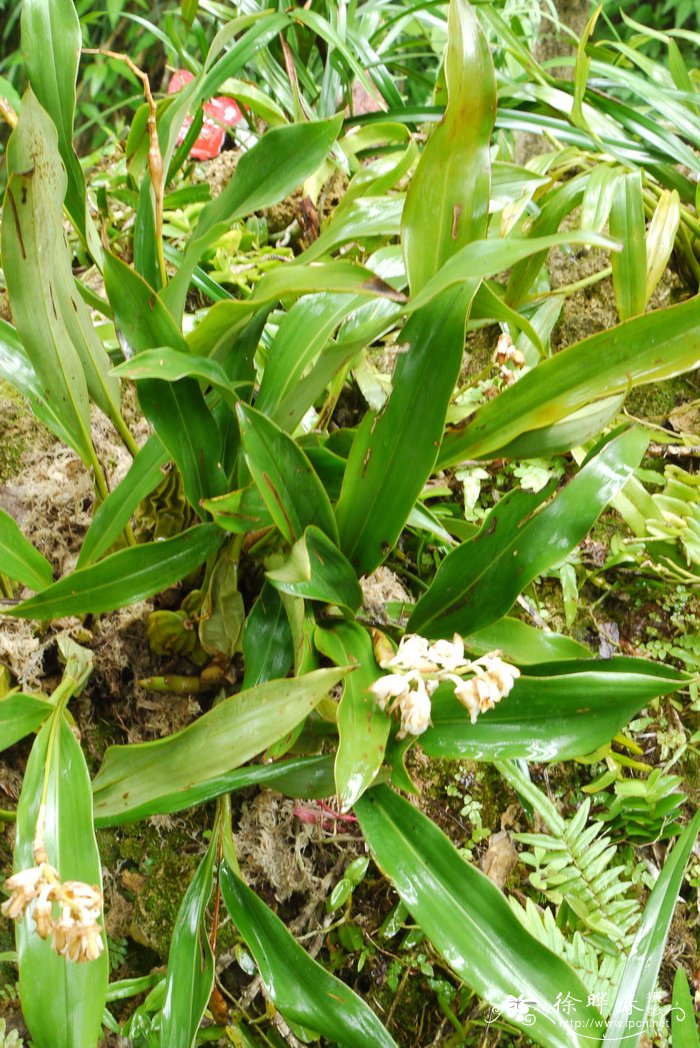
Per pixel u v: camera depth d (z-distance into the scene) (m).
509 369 1.06
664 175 1.27
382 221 0.88
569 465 1.14
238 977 0.96
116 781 0.82
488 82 0.78
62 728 0.83
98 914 0.71
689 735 1.07
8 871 0.95
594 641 1.11
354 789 0.75
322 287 0.78
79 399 0.88
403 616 0.97
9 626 0.96
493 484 1.14
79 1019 0.74
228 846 0.87
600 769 1.05
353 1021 0.80
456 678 0.77
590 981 0.93
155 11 2.99
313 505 0.84
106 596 0.83
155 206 0.89
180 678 0.96
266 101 1.23
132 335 0.81
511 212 1.10
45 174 0.79
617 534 1.13
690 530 1.08
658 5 3.02
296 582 0.79
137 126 1.11
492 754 0.80
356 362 1.05
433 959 0.98
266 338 1.07
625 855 1.03
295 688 0.78
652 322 0.81
